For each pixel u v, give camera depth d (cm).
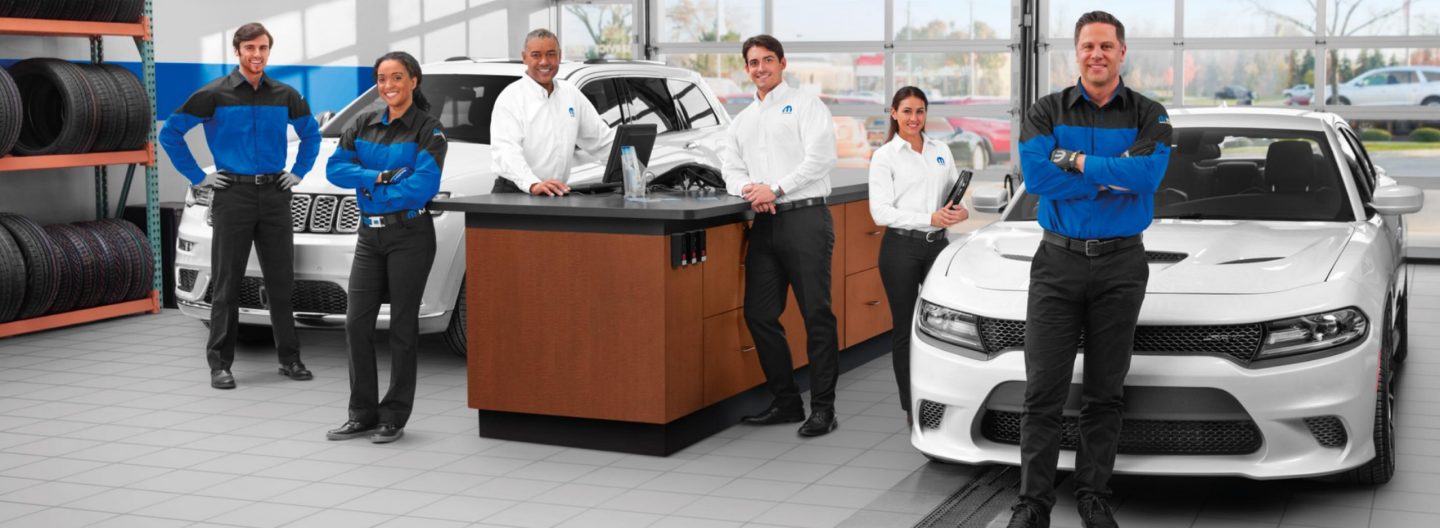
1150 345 407
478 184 679
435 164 521
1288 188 516
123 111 834
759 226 537
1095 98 379
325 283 668
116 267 829
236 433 554
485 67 784
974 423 427
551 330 520
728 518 432
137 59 948
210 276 701
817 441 536
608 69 784
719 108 877
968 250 476
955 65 1215
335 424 569
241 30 628
